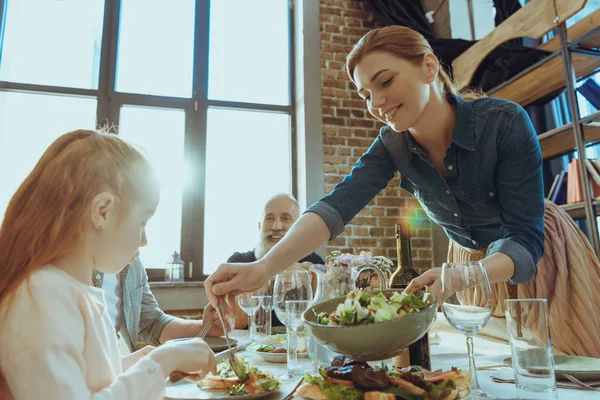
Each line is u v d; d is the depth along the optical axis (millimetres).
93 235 623
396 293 661
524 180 993
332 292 927
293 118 3309
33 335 505
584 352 1114
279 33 3453
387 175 1235
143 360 602
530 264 884
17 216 595
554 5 2096
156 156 3025
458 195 1139
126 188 645
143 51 3168
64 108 2936
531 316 604
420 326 585
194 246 2939
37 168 624
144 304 1560
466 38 3039
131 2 3215
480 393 585
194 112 3139
